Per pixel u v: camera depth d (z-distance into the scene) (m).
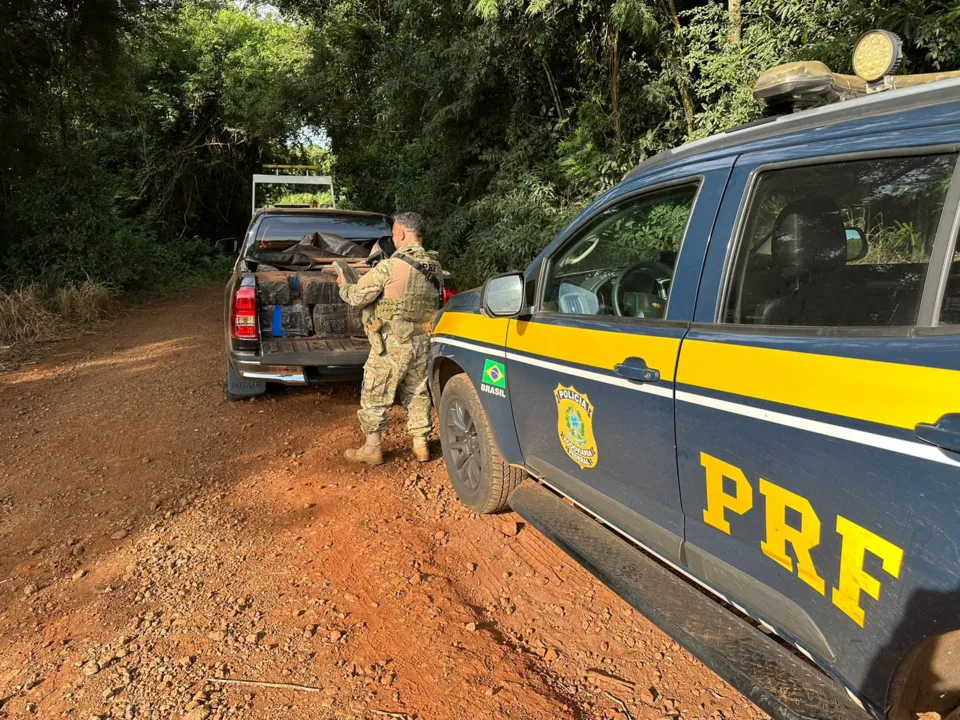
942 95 1.63
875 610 1.55
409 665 2.58
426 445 4.52
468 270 10.28
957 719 1.50
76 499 4.15
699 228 2.19
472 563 3.29
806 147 1.91
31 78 12.13
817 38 5.93
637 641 2.70
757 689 1.83
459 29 10.16
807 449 1.69
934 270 1.57
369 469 4.43
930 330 1.54
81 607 3.02
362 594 3.04
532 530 3.58
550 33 8.27
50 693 2.49
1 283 11.42
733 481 1.93
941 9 5.03
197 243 20.53
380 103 12.91
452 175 11.86
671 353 2.14
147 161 20.98
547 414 2.89
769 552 1.85
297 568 3.27
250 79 20.48
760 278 2.00
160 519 3.84
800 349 1.76
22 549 3.56
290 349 5.39
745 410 1.86
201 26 20.52
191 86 20.28
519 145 9.66
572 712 2.34
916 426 1.44
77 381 7.15
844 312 1.78
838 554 1.63
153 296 14.51
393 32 16.70
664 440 2.19
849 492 1.58
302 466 4.51
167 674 2.56
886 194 1.73
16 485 4.40
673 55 7.37
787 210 1.97
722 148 2.22
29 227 12.21
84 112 14.01
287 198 14.41
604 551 2.60
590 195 8.38
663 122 7.89
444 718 2.31
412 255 4.21
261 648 2.69
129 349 8.78
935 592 1.41
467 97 9.98
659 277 2.47
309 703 2.39
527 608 2.94
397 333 4.22
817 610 1.72
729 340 1.97
